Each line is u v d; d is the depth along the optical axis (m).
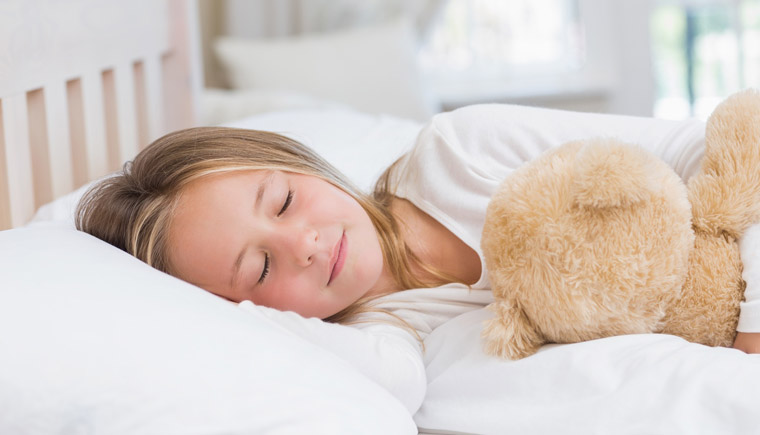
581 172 0.69
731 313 0.75
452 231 0.93
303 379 0.58
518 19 2.76
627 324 0.73
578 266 0.70
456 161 0.96
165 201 0.84
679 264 0.73
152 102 1.40
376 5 2.62
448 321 0.89
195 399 0.55
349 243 0.83
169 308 0.62
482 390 0.76
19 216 0.97
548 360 0.74
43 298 0.60
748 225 0.77
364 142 1.32
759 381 0.64
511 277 0.73
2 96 0.93
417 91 2.47
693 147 0.87
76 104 1.16
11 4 0.95
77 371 0.56
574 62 2.78
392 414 0.61
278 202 0.82
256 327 0.64
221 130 0.92
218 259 0.80
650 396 0.67
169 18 1.48
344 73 2.46
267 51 2.51
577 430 0.68
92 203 0.91
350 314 0.91
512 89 2.72
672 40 2.77
